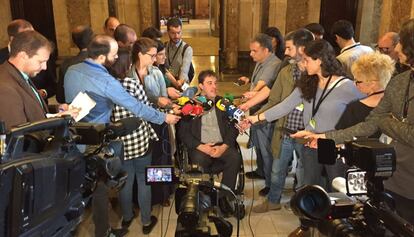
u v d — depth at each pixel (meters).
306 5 8.49
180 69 4.74
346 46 3.70
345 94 2.44
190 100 3.13
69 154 1.28
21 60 2.02
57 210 1.15
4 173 0.96
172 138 3.68
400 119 1.87
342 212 1.27
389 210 1.13
